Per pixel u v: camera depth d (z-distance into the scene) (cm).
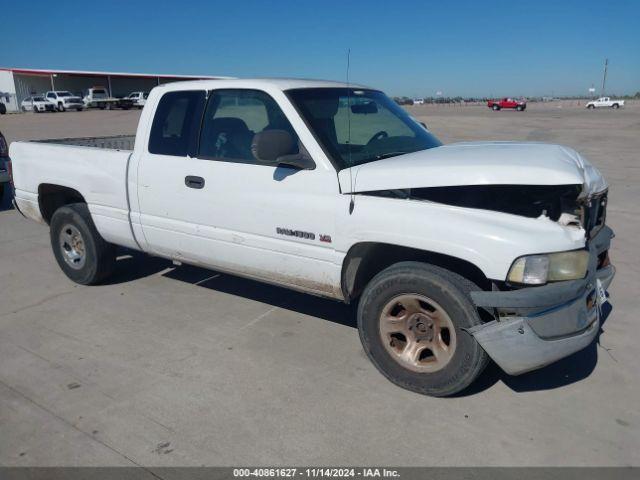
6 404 348
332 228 369
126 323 466
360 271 384
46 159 550
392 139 433
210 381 372
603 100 6041
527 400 347
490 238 311
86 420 330
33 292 539
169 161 453
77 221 531
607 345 416
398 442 308
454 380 335
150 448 305
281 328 454
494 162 334
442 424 324
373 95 482
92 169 508
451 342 333
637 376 373
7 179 933
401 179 344
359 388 363
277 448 304
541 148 379
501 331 312
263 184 400
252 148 364
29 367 393
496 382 369
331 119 405
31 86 5684
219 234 432
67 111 4712
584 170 344
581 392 355
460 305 323
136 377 378
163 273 593
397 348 363
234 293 533
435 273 331
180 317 478
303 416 333
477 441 308
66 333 448
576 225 327
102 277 548
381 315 358
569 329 320
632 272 573
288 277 408
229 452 301
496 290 320
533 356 316
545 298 308
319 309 493
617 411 334
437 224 327
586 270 321
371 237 351
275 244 402
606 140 1948
